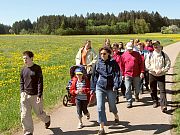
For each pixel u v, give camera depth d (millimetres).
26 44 52094
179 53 34688
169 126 8398
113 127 8531
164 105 9859
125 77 10836
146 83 13672
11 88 14164
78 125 8570
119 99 12227
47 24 155000
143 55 12898
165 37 92812
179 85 14336
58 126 8750
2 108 10547
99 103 7945
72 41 65250
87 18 162125
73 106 11133
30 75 7605
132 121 9039
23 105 7652
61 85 14727
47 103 11289
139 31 139750
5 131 8383
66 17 152500
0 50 37188
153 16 162000
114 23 151375
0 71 19641
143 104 11234
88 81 8727
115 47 11594
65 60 26703
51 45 49844
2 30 181250
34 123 9070
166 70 9898
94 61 10922
